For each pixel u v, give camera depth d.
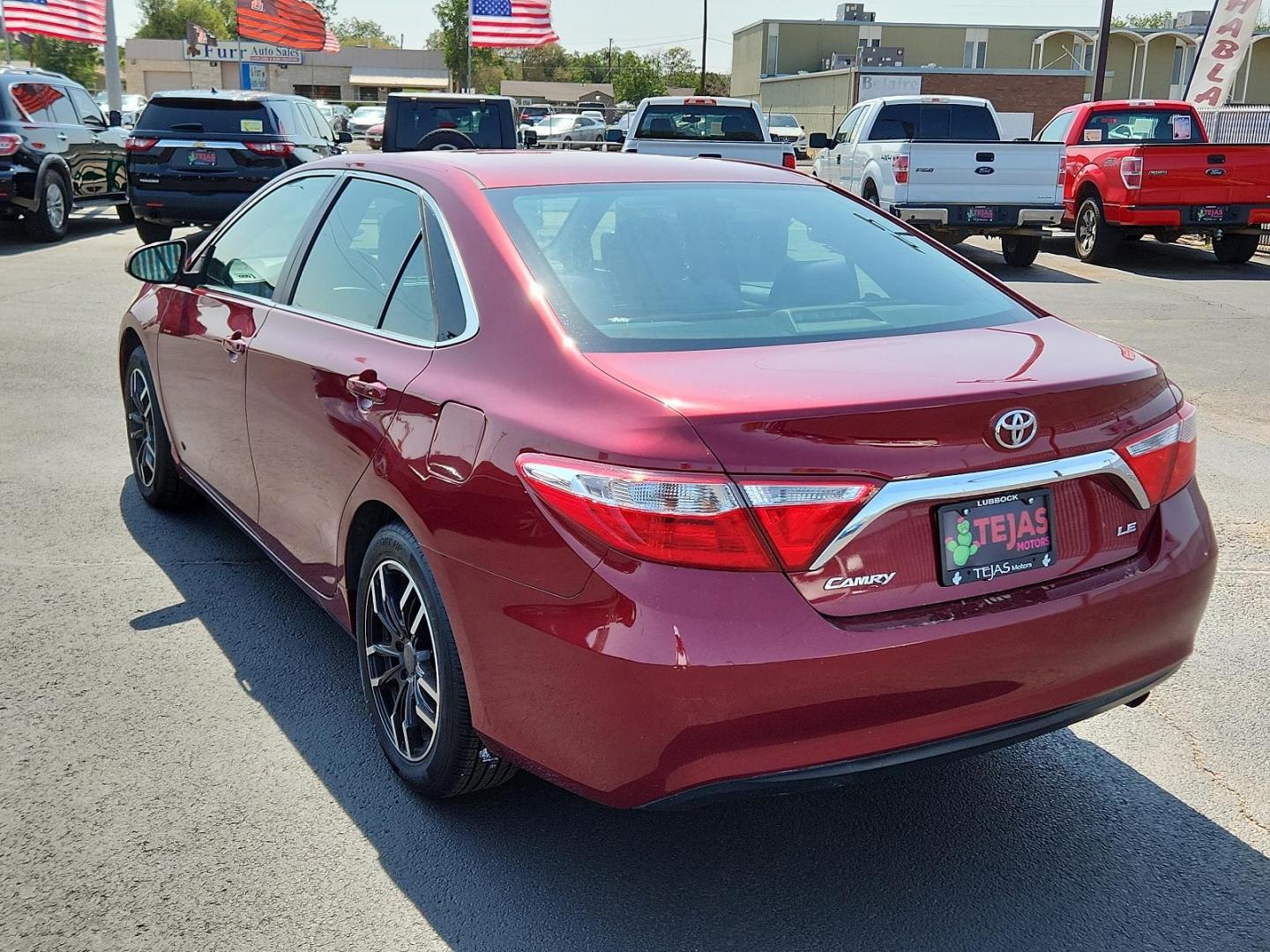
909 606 2.51
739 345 2.83
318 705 3.70
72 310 10.47
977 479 2.52
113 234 16.61
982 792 3.30
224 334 4.23
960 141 14.49
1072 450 2.66
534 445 2.58
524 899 2.79
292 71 82.12
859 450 2.42
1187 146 14.95
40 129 15.15
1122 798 3.27
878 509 2.43
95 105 17.30
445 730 2.94
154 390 5.08
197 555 4.93
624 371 2.63
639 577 2.38
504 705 2.70
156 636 4.16
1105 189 15.52
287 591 4.59
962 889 2.86
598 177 3.56
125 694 3.74
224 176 14.38
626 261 3.14
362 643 3.38
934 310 3.22
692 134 17.00
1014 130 47.62
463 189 3.35
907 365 2.70
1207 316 11.40
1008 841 3.06
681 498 2.35
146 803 3.14
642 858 2.97
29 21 22.31
